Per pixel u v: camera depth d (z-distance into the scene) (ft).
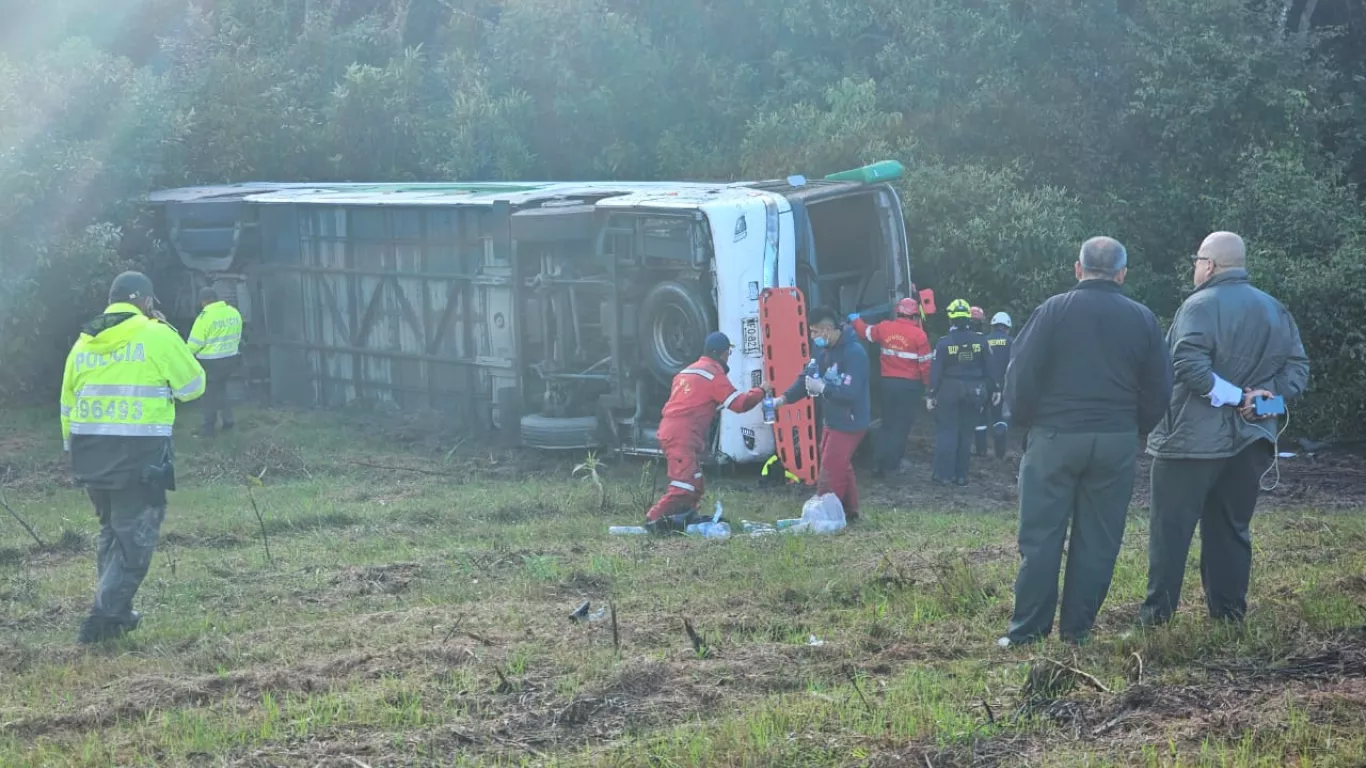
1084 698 17.21
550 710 18.04
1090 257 19.76
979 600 23.90
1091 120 67.10
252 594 27.68
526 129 68.74
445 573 29.19
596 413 46.50
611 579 27.63
